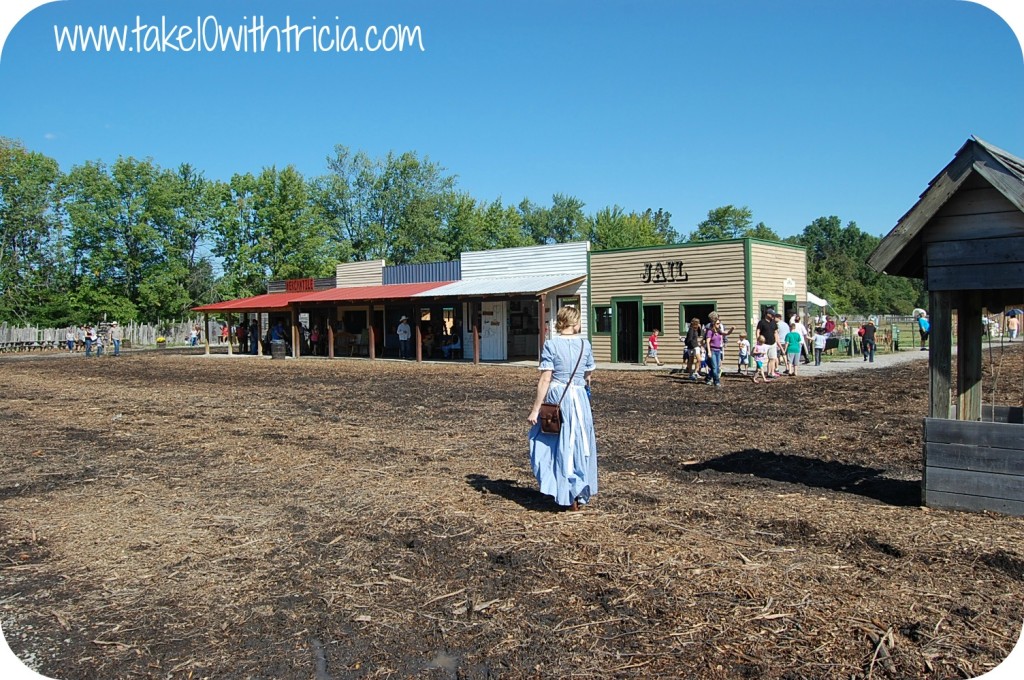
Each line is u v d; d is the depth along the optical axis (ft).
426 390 59.21
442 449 30.68
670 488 22.67
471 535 18.13
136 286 219.82
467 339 107.45
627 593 14.07
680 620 12.87
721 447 30.04
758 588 14.06
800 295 88.63
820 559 15.66
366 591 14.84
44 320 204.23
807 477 24.08
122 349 165.37
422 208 250.98
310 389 61.67
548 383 19.98
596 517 19.35
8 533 19.19
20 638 13.02
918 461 26.48
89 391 61.98
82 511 21.40
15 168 201.67
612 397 51.24
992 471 18.63
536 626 12.93
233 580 15.60
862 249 425.69
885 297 309.83
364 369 87.76
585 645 12.16
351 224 259.80
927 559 15.44
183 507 21.70
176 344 198.49
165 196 218.59
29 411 47.24
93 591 15.12
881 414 39.55
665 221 414.00
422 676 11.39
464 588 14.78
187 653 12.35
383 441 32.99
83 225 209.67
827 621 12.61
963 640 11.84
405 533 18.56
